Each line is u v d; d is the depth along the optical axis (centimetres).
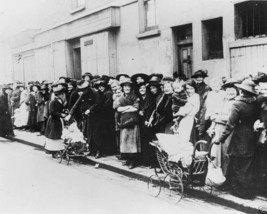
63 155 989
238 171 624
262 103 622
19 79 2316
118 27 1310
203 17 956
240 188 626
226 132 620
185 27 1048
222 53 951
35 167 923
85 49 1496
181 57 1072
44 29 1856
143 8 1195
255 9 853
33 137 1357
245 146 617
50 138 1022
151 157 841
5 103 1380
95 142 977
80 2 1559
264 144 619
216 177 623
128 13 1251
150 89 847
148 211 589
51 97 1288
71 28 1569
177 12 1041
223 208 611
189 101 741
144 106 848
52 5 1766
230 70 891
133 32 1235
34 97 1487
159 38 1121
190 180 641
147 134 845
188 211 593
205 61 959
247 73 848
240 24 880
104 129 987
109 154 1020
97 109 980
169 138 673
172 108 778
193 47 994
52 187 734
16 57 2319
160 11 1104
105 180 796
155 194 688
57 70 1750
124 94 875
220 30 953
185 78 850
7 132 1380
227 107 682
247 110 616
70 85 1162
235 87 682
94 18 1386
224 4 896
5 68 2455
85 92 993
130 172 825
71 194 685
